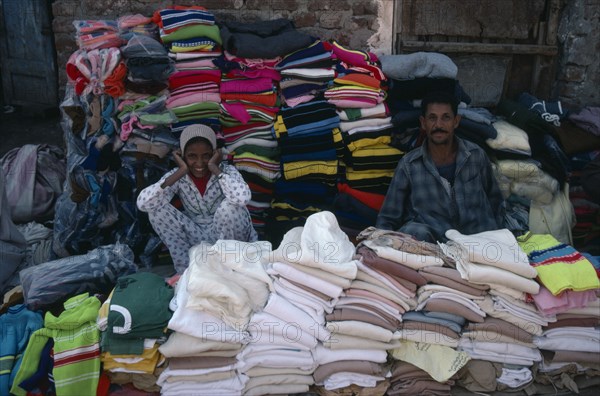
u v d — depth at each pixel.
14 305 3.23
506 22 4.46
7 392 2.60
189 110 3.70
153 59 3.53
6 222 3.68
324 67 3.84
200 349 2.56
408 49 4.35
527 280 2.70
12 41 7.19
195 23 3.76
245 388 2.70
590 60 4.44
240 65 3.76
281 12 4.26
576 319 2.78
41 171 4.47
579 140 4.04
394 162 3.86
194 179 3.48
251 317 2.65
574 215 4.02
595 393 2.84
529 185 3.85
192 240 3.47
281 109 3.80
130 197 3.76
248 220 3.53
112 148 3.66
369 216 3.86
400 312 2.76
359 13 4.24
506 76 4.61
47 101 7.22
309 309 2.69
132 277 2.87
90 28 3.72
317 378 2.71
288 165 3.77
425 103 3.43
